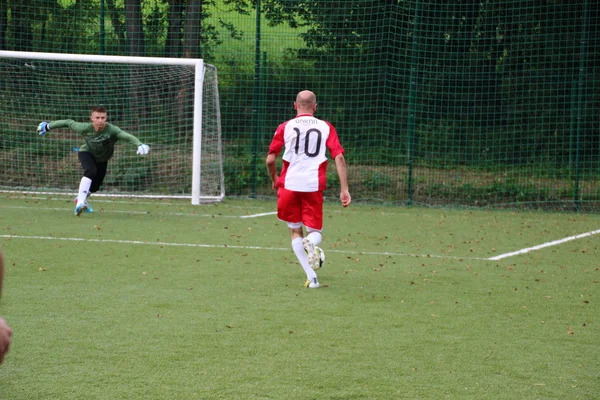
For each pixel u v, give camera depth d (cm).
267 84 5053
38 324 1642
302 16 5050
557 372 1379
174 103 4838
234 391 1239
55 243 2750
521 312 1861
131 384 1262
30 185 4797
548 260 2670
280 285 2125
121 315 1739
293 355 1452
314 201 2100
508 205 4656
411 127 4578
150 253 2611
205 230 3219
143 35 4928
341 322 1720
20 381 1261
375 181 4834
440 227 3547
